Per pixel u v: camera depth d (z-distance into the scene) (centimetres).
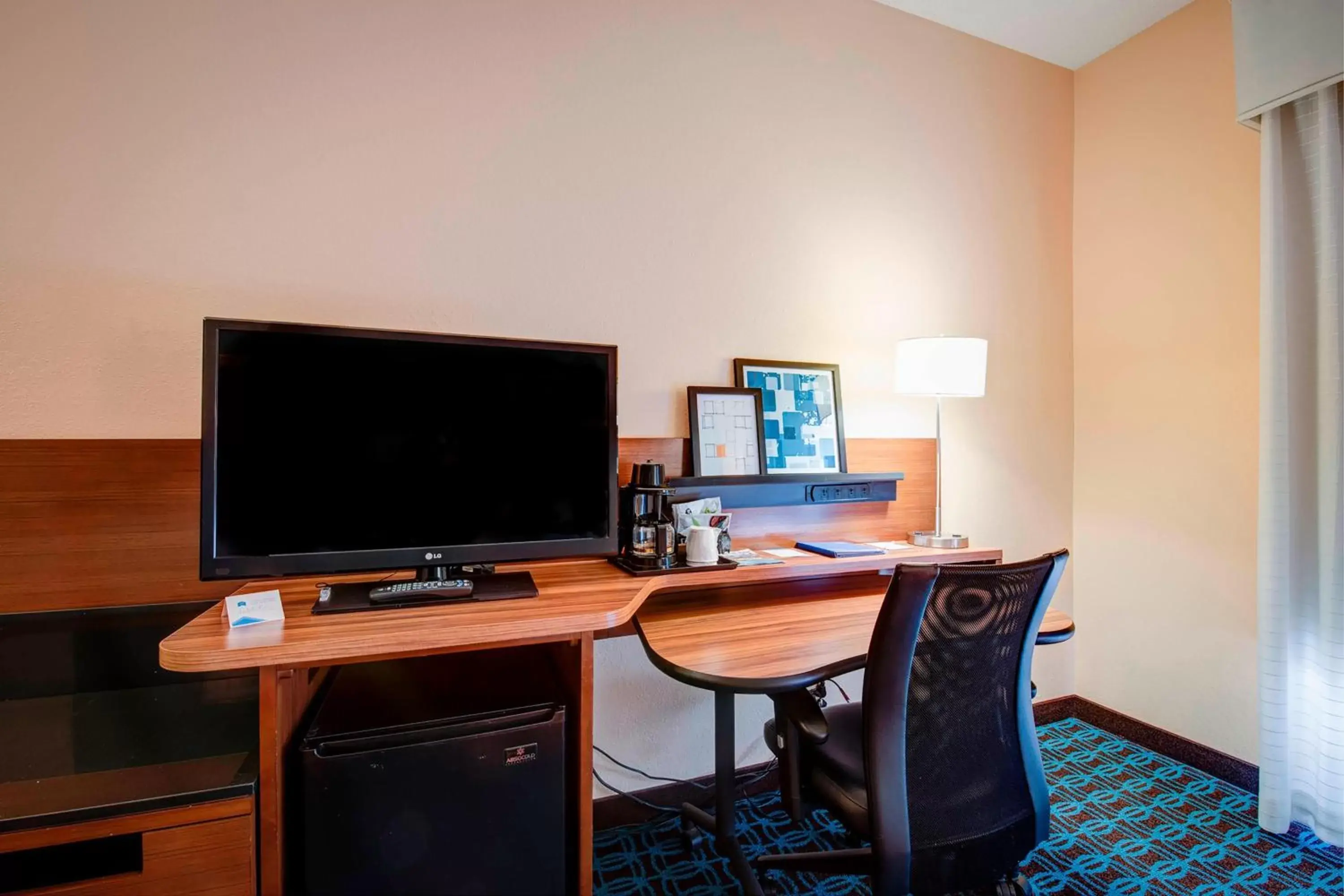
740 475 192
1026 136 253
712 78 197
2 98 132
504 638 113
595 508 147
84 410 136
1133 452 239
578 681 121
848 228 218
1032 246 253
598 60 182
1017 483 249
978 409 241
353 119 157
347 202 156
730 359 199
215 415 116
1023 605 121
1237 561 208
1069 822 186
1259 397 194
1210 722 215
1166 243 229
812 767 132
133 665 134
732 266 199
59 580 132
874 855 110
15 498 130
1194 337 220
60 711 123
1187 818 188
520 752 113
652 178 188
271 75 150
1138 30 237
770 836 179
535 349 143
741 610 167
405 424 131
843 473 207
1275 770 179
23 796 91
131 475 136
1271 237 182
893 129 226
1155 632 231
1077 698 259
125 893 92
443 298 164
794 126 209
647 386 187
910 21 229
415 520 131
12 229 132
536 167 174
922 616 108
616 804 183
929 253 232
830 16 216
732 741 157
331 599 124
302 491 122
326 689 135
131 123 140
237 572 117
